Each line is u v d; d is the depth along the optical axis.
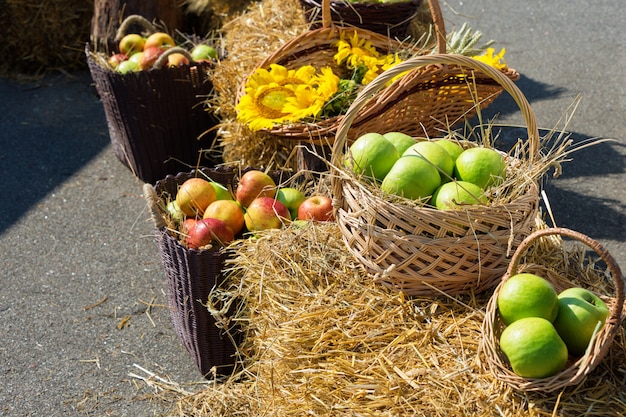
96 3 5.10
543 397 1.97
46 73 5.84
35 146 4.78
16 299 3.42
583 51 5.90
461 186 2.25
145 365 3.01
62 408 2.80
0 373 2.98
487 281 2.35
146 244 3.82
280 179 3.11
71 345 3.13
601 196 3.98
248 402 2.53
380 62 3.55
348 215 2.38
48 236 3.89
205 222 2.71
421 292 2.33
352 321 2.28
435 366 2.11
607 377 2.04
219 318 2.56
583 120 4.80
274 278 2.45
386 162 2.38
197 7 5.28
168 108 4.09
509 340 1.96
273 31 4.24
